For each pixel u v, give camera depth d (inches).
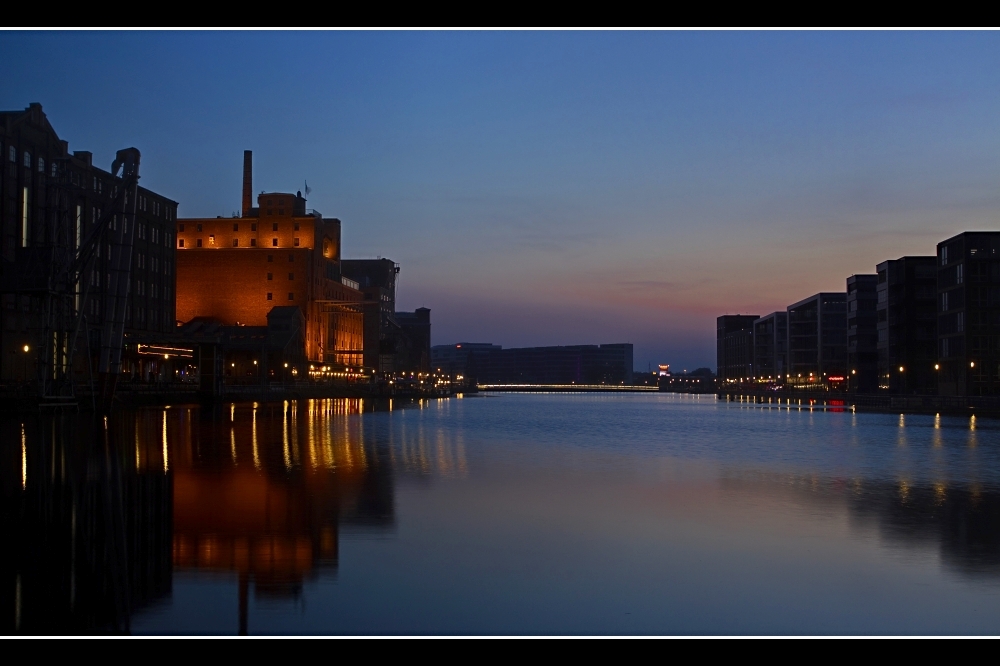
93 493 1164.5
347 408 4958.2
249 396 5152.6
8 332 3582.7
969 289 5064.0
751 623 635.5
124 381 4375.0
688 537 931.3
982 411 4247.0
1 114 3811.5
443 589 708.0
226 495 1167.6
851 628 626.5
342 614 632.4
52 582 696.4
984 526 1002.1
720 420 4047.7
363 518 1008.2
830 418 4197.8
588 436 2694.4
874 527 993.5
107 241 4542.3
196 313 7603.4
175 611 627.8
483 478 1440.7
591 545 886.4
